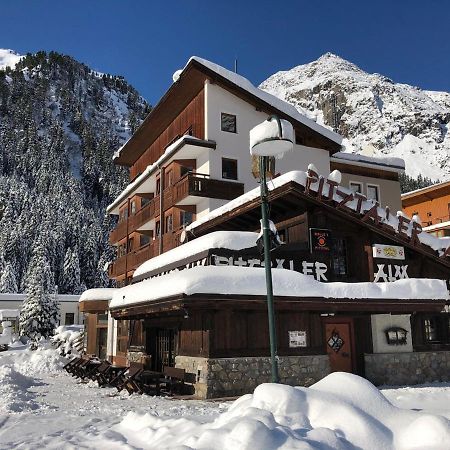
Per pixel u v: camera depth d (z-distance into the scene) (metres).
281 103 26.58
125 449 5.84
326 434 4.90
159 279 13.65
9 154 147.38
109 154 158.62
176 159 25.31
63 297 55.31
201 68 23.94
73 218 96.62
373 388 6.19
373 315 14.98
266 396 5.96
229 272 11.94
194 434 5.72
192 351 12.85
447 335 15.92
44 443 6.50
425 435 4.87
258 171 8.88
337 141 27.69
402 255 15.60
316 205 14.61
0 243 83.94
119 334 21.09
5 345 39.09
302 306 12.55
